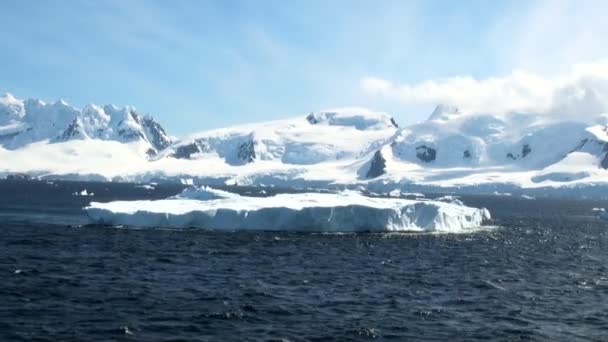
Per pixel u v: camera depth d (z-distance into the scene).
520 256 71.31
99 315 36.66
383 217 91.56
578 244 89.19
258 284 47.81
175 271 52.62
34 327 33.75
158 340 32.31
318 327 35.53
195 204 95.94
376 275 53.94
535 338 34.50
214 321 36.16
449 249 74.81
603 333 35.84
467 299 44.44
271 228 88.38
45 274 49.03
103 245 67.81
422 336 34.44
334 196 104.94
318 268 56.69
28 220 99.44
